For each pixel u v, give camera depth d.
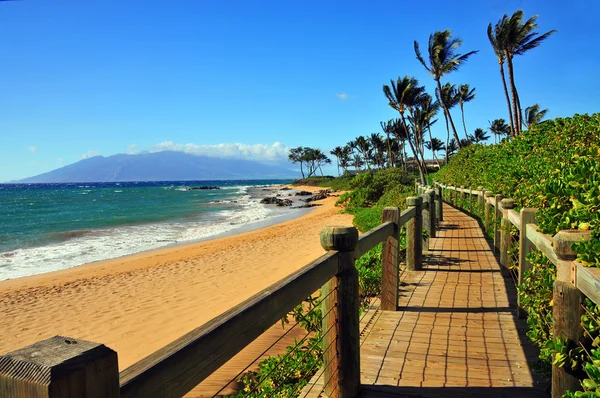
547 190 2.82
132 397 1.14
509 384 3.03
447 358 3.47
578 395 1.69
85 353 0.99
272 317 1.97
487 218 9.11
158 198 57.94
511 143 10.09
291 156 132.25
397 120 53.56
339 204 32.09
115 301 9.39
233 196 62.53
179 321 7.82
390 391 2.97
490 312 4.52
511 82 28.55
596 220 2.16
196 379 1.43
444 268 6.52
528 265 4.04
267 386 3.96
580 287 1.97
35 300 9.77
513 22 27.53
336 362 2.78
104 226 24.70
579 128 6.41
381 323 4.29
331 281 2.77
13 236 20.86
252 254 14.03
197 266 12.53
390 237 4.63
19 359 0.94
